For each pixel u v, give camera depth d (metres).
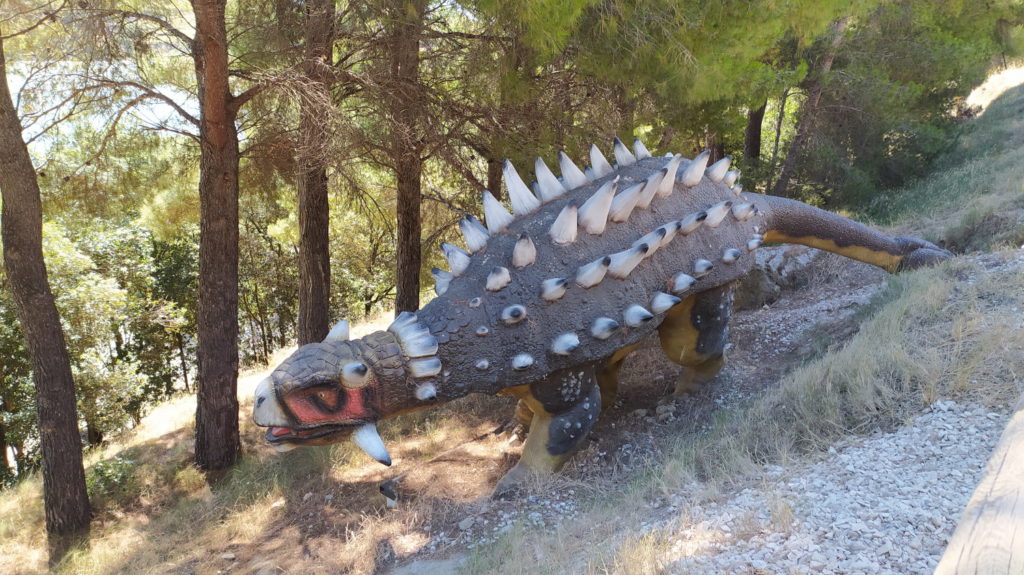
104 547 6.97
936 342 5.17
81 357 13.67
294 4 7.70
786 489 3.88
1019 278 5.75
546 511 5.04
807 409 4.98
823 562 2.84
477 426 7.41
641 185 5.27
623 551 3.45
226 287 8.12
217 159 7.74
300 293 10.16
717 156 15.38
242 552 6.00
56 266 13.34
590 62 7.42
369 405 4.55
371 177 12.80
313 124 6.93
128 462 8.59
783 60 13.77
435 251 13.30
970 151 13.85
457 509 5.44
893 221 10.87
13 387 13.72
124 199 9.66
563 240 5.12
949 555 1.62
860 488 3.60
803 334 7.23
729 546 3.27
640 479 5.04
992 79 23.41
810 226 7.02
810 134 14.71
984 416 4.02
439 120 8.32
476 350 4.77
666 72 7.46
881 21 13.27
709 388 6.45
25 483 9.26
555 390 5.21
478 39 7.83
